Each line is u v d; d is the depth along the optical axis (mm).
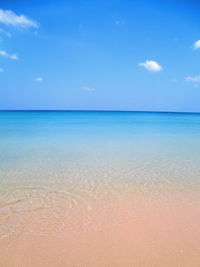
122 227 3867
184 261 3027
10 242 3422
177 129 24250
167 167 8070
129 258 3078
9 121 37031
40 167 7914
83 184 6156
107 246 3336
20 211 4465
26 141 14055
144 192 5570
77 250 3240
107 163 8609
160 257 3100
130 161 8992
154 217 4234
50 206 4711
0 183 6152
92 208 4621
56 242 3430
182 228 3844
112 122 38219
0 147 11828
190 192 5582
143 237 3570
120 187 5930
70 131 21125
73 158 9414
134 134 18891
